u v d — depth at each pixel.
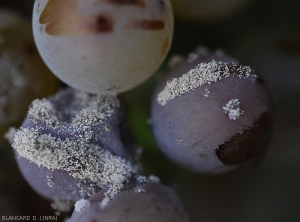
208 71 0.07
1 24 0.08
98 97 0.08
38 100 0.08
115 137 0.07
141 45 0.07
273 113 0.07
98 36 0.06
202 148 0.07
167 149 0.08
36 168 0.07
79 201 0.07
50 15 0.07
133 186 0.07
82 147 0.07
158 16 0.07
